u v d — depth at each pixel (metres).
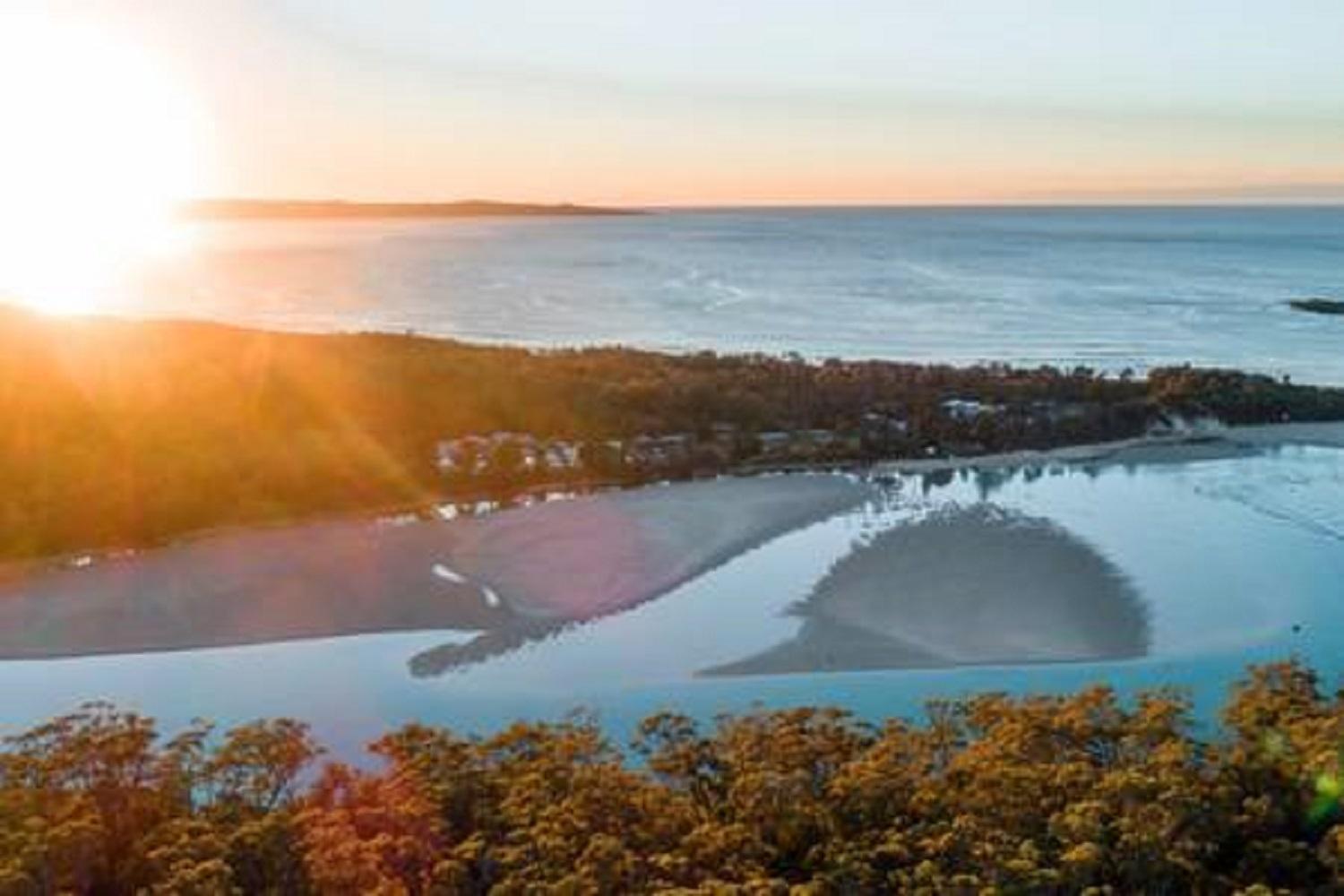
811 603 46.09
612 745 26.56
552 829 18.03
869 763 20.42
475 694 38.19
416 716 36.69
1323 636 42.44
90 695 38.38
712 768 21.88
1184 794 18.56
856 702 37.25
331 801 20.38
